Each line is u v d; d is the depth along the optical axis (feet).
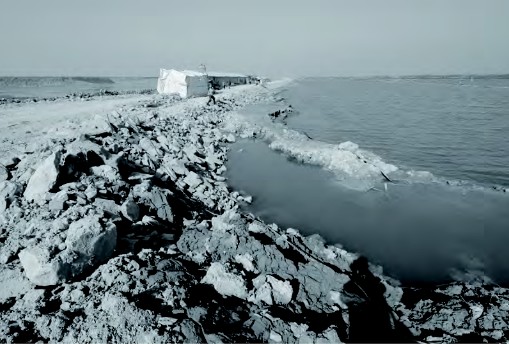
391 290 26.50
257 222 30.63
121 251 22.52
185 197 38.93
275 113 112.57
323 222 40.73
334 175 56.34
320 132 92.99
